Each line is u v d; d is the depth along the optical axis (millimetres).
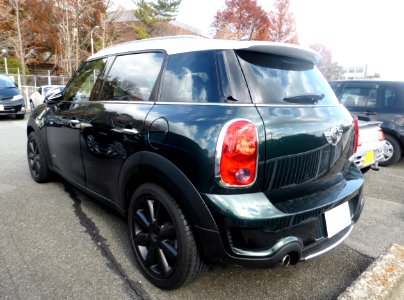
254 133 1841
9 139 7629
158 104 2287
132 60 2758
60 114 3469
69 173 3482
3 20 23219
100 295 2189
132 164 2322
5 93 11273
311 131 2113
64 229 3082
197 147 1892
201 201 1883
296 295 2250
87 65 3428
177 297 2191
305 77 2432
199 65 2170
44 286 2254
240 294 2242
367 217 3623
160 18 33562
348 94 6340
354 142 2678
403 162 6348
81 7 22969
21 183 4348
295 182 2059
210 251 1926
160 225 2217
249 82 2029
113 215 3406
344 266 2611
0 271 2400
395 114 5762
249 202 1837
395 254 2518
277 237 1869
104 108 2758
